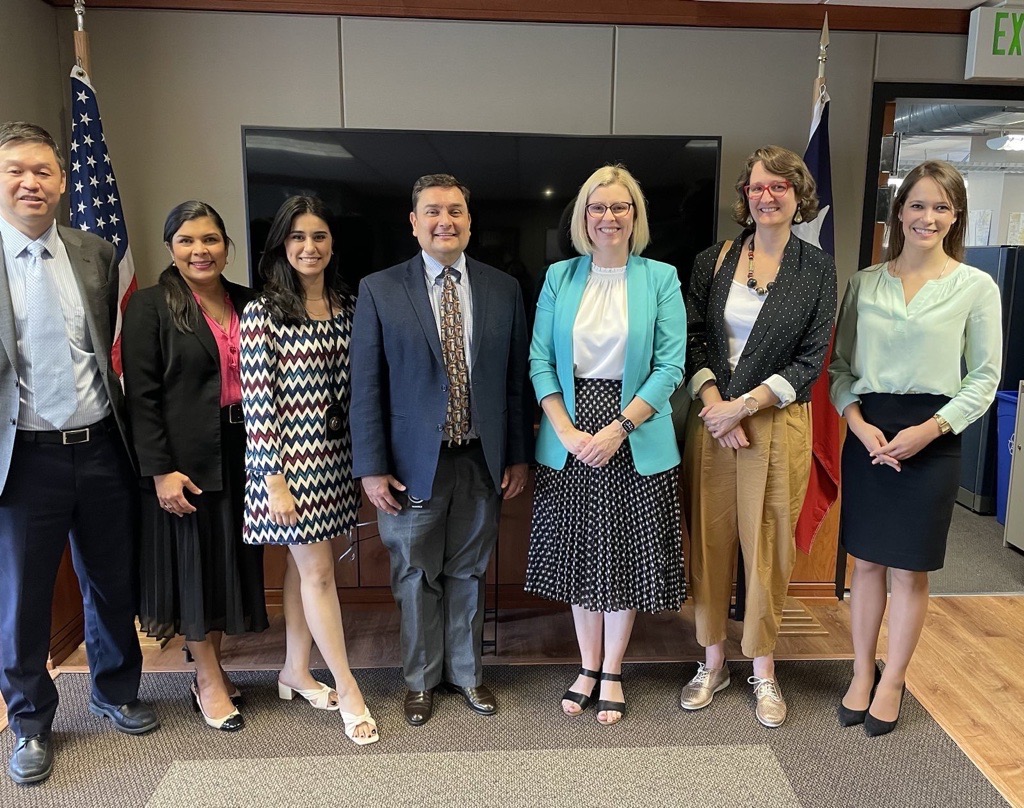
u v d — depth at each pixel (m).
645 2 2.65
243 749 2.03
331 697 2.22
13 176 1.69
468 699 2.22
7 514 1.82
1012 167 5.14
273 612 2.86
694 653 2.56
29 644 1.89
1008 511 3.58
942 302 1.91
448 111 2.70
